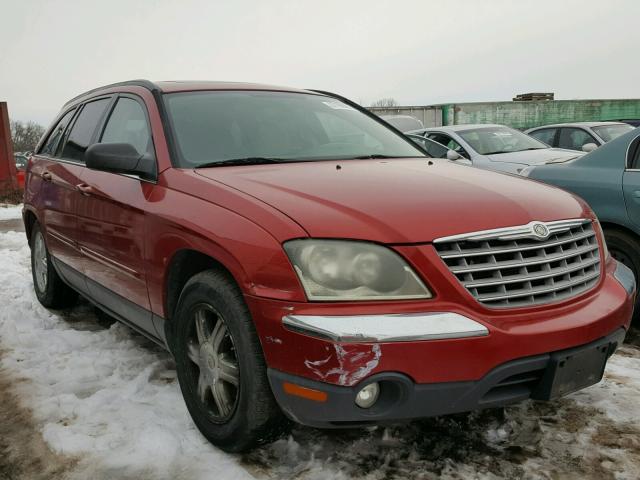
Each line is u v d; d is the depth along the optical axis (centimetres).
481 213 236
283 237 222
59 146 457
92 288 381
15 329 425
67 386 330
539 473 241
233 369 246
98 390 326
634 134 420
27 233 507
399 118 1125
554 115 2375
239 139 326
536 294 232
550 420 282
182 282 285
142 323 323
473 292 220
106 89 421
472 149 802
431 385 211
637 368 342
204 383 263
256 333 230
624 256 411
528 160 734
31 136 5825
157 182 298
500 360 216
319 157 329
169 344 297
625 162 415
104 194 336
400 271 216
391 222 225
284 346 216
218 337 252
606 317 243
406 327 207
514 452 256
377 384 215
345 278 214
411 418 216
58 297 470
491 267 224
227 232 238
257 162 309
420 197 246
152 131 321
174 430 276
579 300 245
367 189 254
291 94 393
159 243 281
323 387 209
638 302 403
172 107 334
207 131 323
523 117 2333
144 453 257
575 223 259
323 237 219
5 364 364
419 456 254
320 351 207
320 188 254
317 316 210
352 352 204
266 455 256
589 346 237
